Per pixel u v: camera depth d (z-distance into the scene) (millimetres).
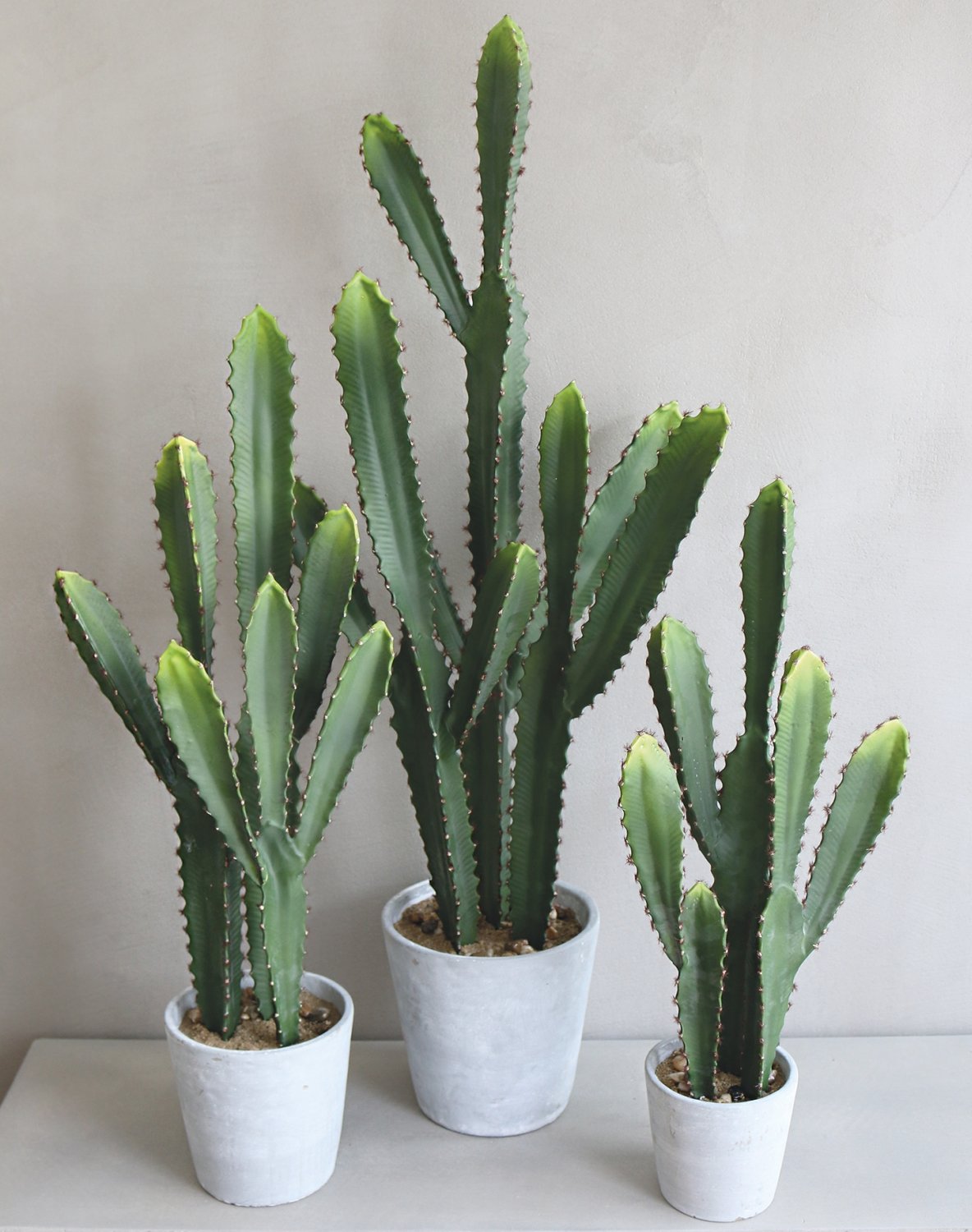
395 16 1000
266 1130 872
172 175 1021
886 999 1139
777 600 816
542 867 965
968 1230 868
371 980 1138
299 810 903
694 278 1031
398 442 897
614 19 998
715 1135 844
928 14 993
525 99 852
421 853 1114
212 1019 915
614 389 1049
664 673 826
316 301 1042
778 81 1004
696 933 829
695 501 856
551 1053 965
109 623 869
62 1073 1085
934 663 1085
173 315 1042
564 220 1024
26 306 1039
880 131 1008
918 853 1112
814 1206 893
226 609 1079
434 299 1039
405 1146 971
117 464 1062
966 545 1066
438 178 1023
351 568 863
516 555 855
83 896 1124
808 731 819
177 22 1000
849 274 1027
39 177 1021
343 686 828
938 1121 998
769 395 1046
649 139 1013
